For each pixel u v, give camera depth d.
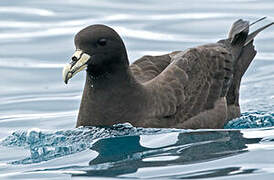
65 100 17.50
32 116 16.48
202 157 12.48
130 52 19.66
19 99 17.53
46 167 12.59
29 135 14.81
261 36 20.91
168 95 14.48
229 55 15.96
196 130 14.42
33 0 23.95
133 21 21.89
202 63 15.32
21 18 22.45
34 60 19.67
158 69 15.65
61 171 12.23
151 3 23.52
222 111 15.27
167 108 14.35
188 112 14.66
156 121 14.24
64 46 20.39
